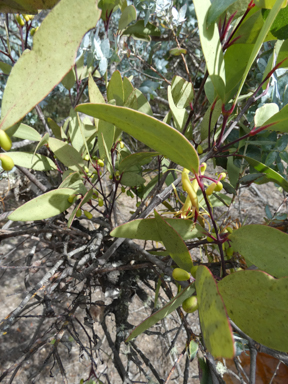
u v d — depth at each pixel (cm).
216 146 18
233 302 12
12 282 75
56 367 65
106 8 26
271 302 11
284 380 57
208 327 10
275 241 15
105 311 31
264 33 12
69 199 22
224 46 17
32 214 21
